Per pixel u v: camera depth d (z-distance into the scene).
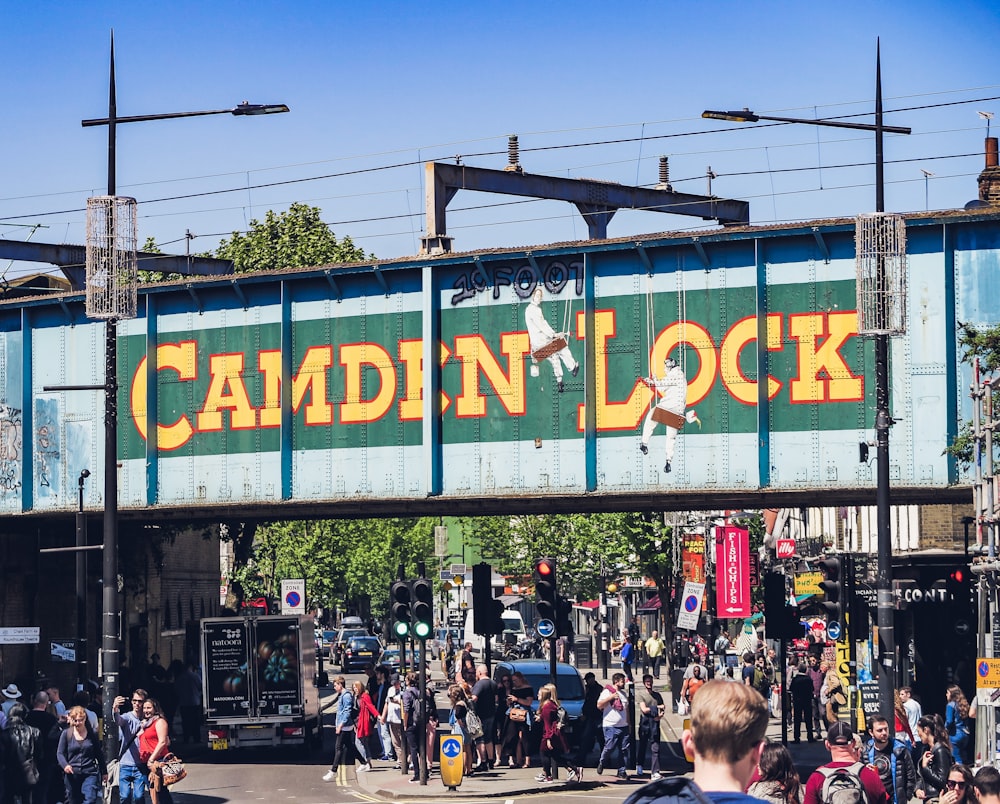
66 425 36.56
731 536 56.81
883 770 18.25
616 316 30.72
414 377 32.41
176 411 34.97
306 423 33.50
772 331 29.48
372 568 112.19
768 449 29.41
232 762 37.06
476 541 106.25
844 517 59.97
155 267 49.78
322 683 69.50
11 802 21.48
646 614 93.88
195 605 56.34
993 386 24.53
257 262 62.34
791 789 11.04
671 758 35.66
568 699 36.62
